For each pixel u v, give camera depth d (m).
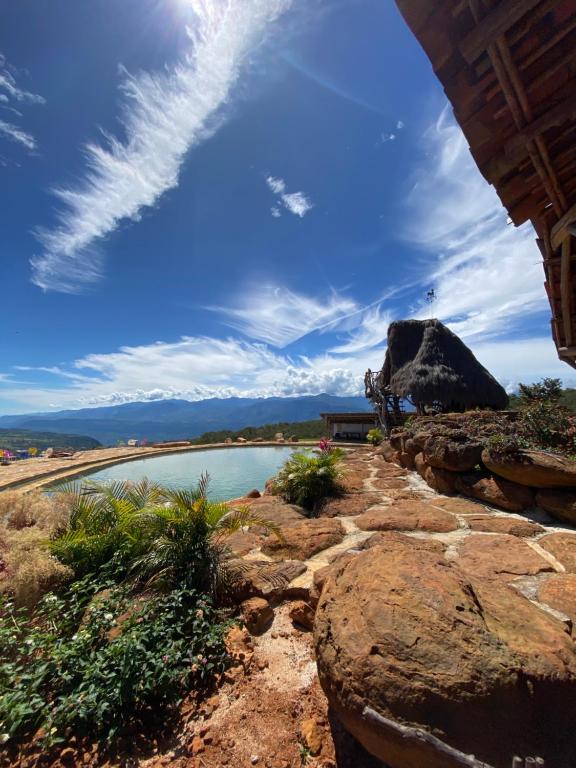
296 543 3.80
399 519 4.24
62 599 3.15
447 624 1.49
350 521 4.44
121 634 2.48
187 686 2.20
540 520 3.92
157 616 2.72
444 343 13.23
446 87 1.54
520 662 1.37
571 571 2.72
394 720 1.26
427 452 5.86
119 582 3.46
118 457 17.83
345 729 1.79
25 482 10.31
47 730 1.86
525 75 1.42
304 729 1.83
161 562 3.30
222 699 2.10
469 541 3.45
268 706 2.02
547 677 1.34
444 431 5.84
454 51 1.42
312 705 1.99
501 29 1.27
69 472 12.91
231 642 2.56
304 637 2.60
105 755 1.80
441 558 2.05
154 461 18.44
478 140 1.71
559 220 2.13
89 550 3.77
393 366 14.30
